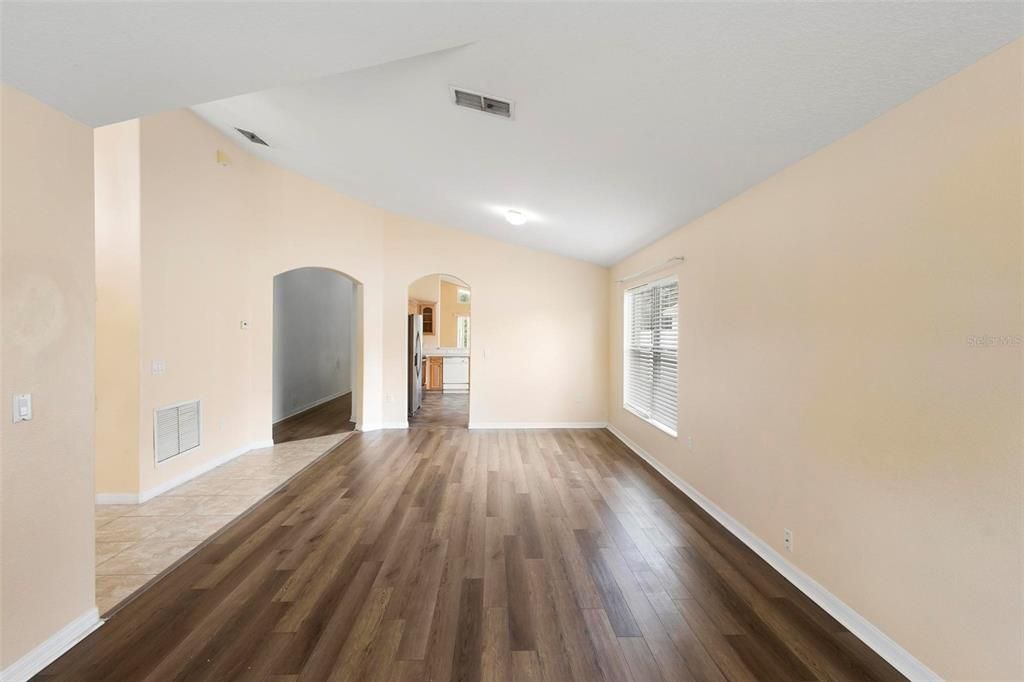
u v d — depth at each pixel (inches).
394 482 156.9
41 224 68.8
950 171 59.7
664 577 94.9
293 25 65.0
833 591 81.1
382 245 245.3
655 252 173.2
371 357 241.0
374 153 153.5
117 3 56.3
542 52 76.7
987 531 55.6
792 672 67.7
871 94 66.5
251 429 199.8
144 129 136.0
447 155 137.9
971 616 57.4
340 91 114.2
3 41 58.2
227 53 68.6
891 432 68.7
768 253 99.9
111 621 79.7
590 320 247.8
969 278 57.4
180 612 82.6
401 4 63.7
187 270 155.8
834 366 80.3
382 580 93.7
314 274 313.0
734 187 108.6
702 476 133.7
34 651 67.5
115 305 134.9
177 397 151.5
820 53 61.6
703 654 71.9
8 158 64.0
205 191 163.9
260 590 89.9
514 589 90.6
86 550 76.2
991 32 52.0
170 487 148.6
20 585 65.7
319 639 75.5
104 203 134.7
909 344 65.8
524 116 101.7
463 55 81.9
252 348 197.6
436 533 116.3
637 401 209.8
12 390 64.6
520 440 219.3
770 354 99.2
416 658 71.1
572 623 79.8
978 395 56.6
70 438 73.5
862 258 74.1
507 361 246.1
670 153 101.0
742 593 88.8
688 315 142.8
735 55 66.0
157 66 68.7
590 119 95.7
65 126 72.6
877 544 71.4
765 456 101.3
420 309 443.5
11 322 64.5
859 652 71.7
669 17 62.0
